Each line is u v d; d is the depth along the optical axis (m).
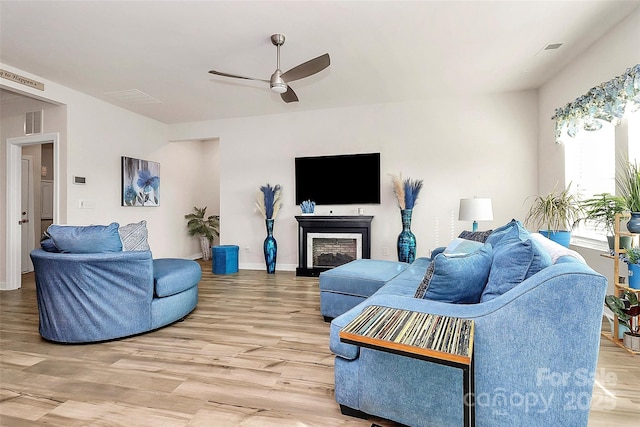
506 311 1.24
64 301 2.38
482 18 2.63
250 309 3.25
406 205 4.53
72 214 4.10
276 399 1.69
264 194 5.16
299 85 4.09
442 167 4.63
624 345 2.26
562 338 1.19
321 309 2.88
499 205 4.41
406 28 2.77
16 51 3.13
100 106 4.52
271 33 2.84
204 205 7.08
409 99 4.67
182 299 2.89
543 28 2.78
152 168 5.48
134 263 2.50
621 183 2.62
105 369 2.02
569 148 3.53
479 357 1.27
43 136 4.11
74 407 1.63
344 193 5.02
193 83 3.97
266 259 5.15
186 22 2.66
